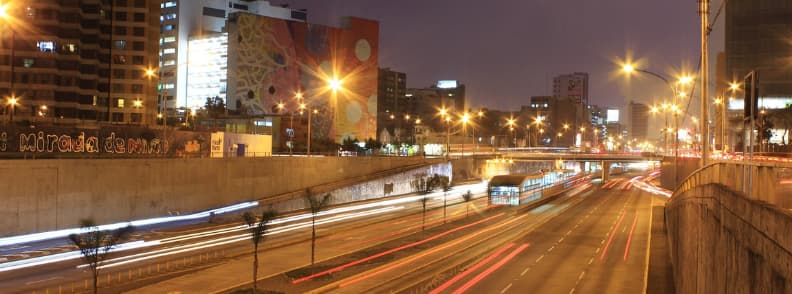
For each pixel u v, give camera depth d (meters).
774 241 8.57
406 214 87.25
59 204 54.59
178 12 193.62
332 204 93.25
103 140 64.81
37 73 107.62
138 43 121.75
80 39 113.31
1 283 37.94
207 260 48.81
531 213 88.06
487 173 160.50
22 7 107.19
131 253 50.09
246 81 167.38
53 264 43.94
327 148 145.62
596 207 100.62
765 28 108.12
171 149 74.62
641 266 50.16
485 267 50.06
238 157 78.94
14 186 50.66
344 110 186.88
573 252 57.41
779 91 108.12
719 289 13.62
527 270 48.69
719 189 13.60
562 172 120.44
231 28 169.38
